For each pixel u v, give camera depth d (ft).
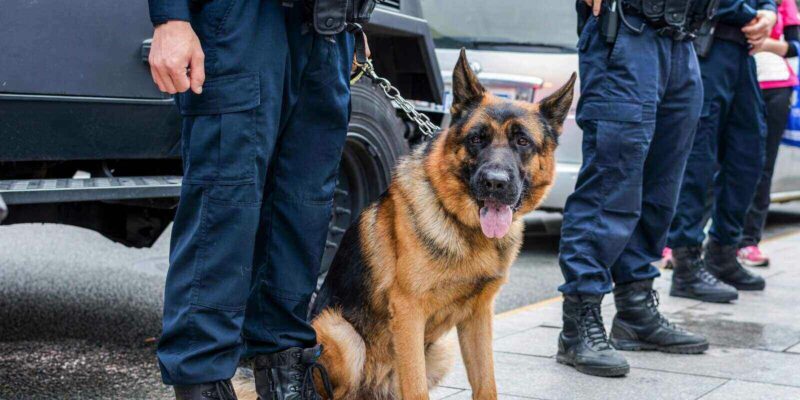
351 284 10.46
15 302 16.39
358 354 10.31
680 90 13.00
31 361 12.84
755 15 16.80
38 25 10.57
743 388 11.74
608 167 12.43
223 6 7.81
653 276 13.92
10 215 12.16
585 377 12.23
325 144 8.91
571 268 12.60
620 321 14.02
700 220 17.62
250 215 8.06
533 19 22.88
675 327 13.83
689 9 12.56
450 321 10.39
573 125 22.31
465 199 9.86
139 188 11.69
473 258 9.85
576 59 22.39
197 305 8.07
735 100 17.81
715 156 17.44
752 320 15.85
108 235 13.74
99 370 12.55
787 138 21.25
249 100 7.89
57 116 10.93
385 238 10.22
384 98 14.82
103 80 11.25
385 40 15.43
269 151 8.14
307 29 8.37
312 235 8.98
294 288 9.00
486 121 10.13
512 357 13.20
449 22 23.65
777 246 25.07
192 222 8.14
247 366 11.89
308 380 9.25
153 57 7.63
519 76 22.61
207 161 8.00
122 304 16.75
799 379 12.21
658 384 11.94
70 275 19.15
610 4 12.22
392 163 14.98
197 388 8.14
